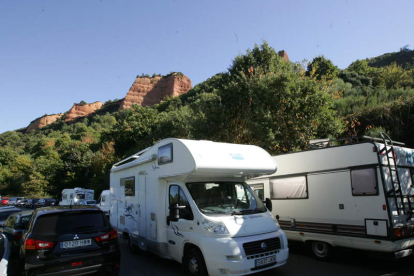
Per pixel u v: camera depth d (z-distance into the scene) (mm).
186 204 5832
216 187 6172
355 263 6426
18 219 7977
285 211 7473
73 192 25844
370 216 5734
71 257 5039
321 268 6133
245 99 12828
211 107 13922
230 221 5301
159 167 6652
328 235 6426
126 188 8805
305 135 12273
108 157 33062
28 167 58156
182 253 5750
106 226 5707
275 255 5266
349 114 16062
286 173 7535
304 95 12344
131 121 36531
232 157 5977
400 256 5465
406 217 5785
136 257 7836
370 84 29234
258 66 14141
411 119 13008
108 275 5738
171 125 24531
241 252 4891
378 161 5730
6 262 5320
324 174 6668
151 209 6934
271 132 11594
